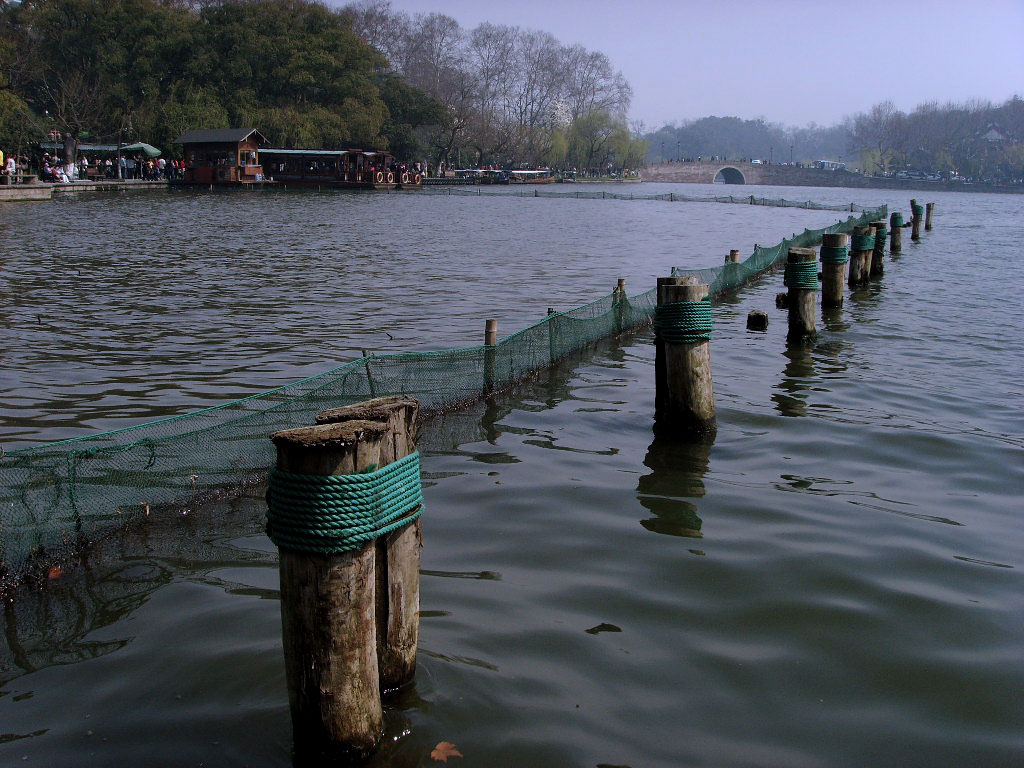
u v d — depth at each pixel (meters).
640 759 5.38
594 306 16.95
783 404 12.85
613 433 11.40
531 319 18.97
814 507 9.19
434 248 33.62
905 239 43.94
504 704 5.81
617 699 5.93
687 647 6.57
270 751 5.33
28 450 8.30
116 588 7.25
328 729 5.10
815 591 7.44
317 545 4.86
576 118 139.62
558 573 7.64
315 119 88.00
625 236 42.12
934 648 6.66
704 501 9.28
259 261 28.11
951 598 7.39
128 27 83.75
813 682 6.20
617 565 7.81
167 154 78.44
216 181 72.19
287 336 16.77
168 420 8.77
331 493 4.81
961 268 30.77
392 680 5.78
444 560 7.83
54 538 7.56
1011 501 9.48
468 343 16.36
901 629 6.90
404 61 126.25
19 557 7.23
